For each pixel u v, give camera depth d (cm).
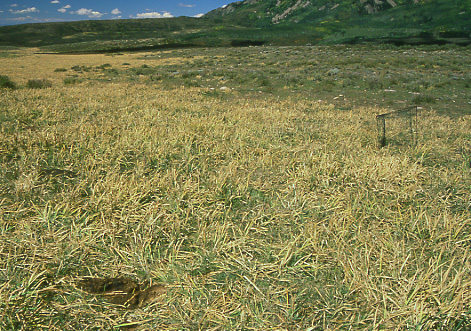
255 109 1133
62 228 357
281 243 354
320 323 267
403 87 1938
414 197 466
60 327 253
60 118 821
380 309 271
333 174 532
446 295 280
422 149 691
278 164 574
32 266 300
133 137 649
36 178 448
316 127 870
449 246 348
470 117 1171
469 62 2902
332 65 2984
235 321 269
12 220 362
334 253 337
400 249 342
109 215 380
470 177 534
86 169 497
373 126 923
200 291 290
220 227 371
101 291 290
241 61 3625
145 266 313
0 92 1327
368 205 436
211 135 707
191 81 2297
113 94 1393
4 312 248
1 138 590
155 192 448
